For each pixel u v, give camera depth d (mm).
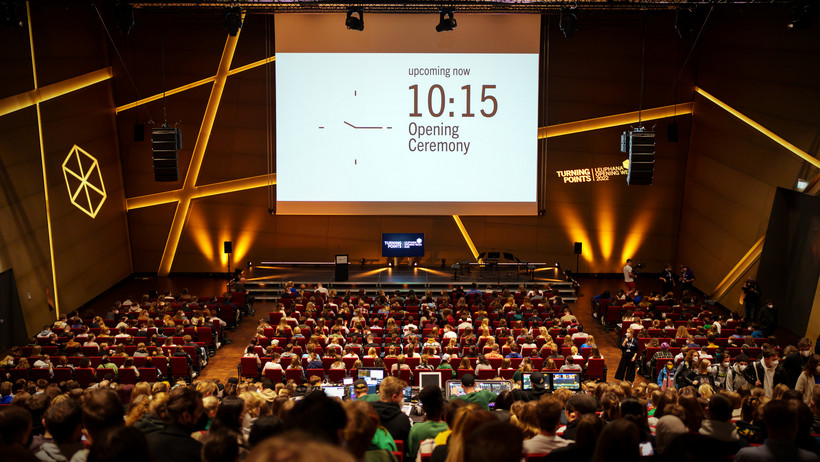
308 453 1284
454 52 22047
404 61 22062
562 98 22891
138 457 2369
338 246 23734
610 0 17328
